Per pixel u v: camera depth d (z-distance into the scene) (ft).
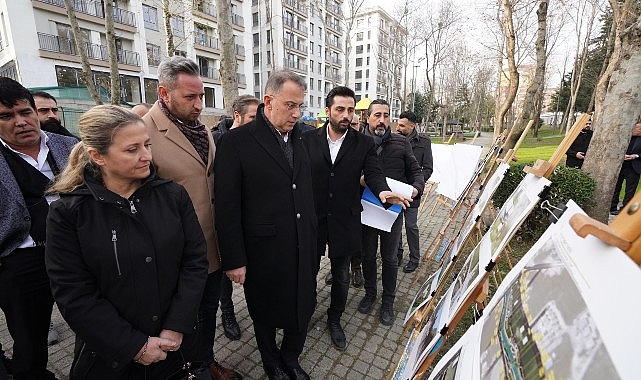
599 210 14.10
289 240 6.53
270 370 7.11
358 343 8.81
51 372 7.27
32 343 6.27
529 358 1.99
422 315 6.40
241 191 6.47
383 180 8.55
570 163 19.57
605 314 1.53
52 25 53.21
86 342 4.35
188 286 5.03
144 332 4.66
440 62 104.37
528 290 2.39
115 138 4.24
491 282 10.48
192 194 6.48
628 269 1.51
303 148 7.07
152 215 4.74
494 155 11.38
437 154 20.33
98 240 4.34
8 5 48.34
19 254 5.97
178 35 70.85
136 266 4.52
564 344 1.73
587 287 1.75
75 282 4.30
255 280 6.72
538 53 20.51
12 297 5.97
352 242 8.38
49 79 53.21
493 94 150.51
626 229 1.66
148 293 4.62
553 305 1.98
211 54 80.43
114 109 4.40
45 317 6.45
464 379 2.72
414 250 13.05
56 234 4.24
